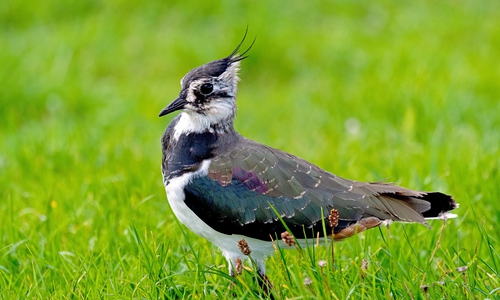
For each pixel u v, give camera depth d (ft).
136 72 67.67
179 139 31.45
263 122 58.29
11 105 57.21
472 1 77.15
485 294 27.78
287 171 30.32
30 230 36.55
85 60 67.26
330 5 77.56
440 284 27.94
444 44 67.05
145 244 31.53
